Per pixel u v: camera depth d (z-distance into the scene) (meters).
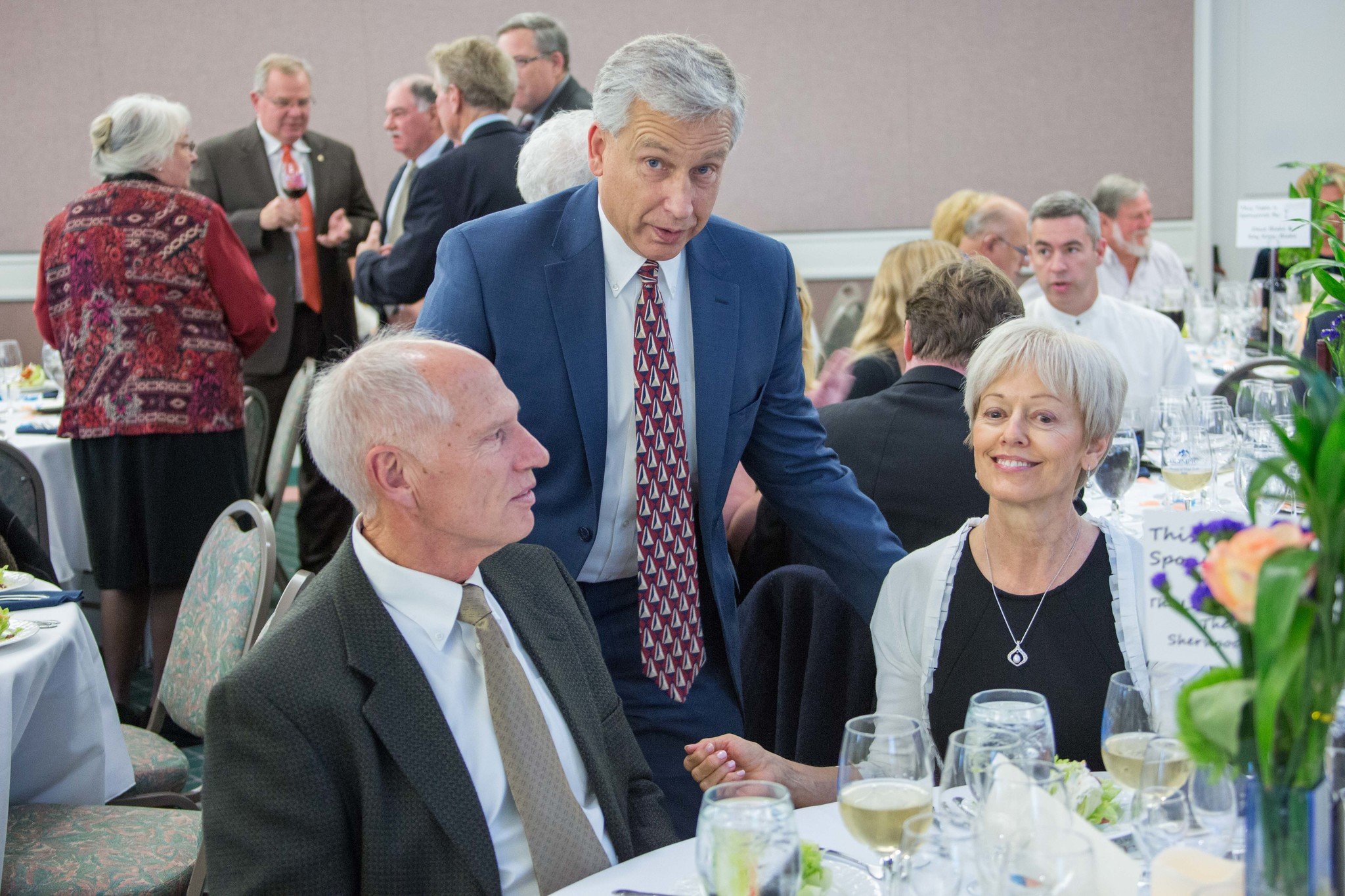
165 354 3.76
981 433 1.71
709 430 2.01
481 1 7.70
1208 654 1.11
